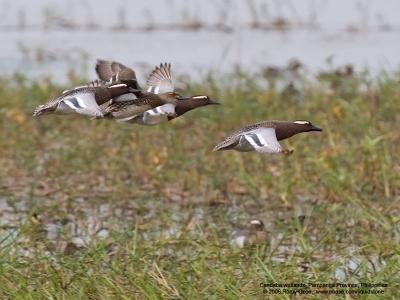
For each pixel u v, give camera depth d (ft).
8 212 51.80
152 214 51.55
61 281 40.19
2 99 67.56
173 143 59.11
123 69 40.29
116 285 39.86
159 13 93.61
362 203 50.65
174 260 43.24
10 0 96.89
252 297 38.99
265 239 46.57
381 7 95.20
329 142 59.06
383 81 72.49
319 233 47.78
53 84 71.87
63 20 90.74
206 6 95.14
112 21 91.50
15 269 41.01
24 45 84.64
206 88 69.82
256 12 92.32
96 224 49.88
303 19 92.22
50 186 55.47
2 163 58.59
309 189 53.67
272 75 74.95
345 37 87.45
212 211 51.80
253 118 63.98
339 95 68.28
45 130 63.16
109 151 59.31
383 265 43.19
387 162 54.65
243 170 54.65
